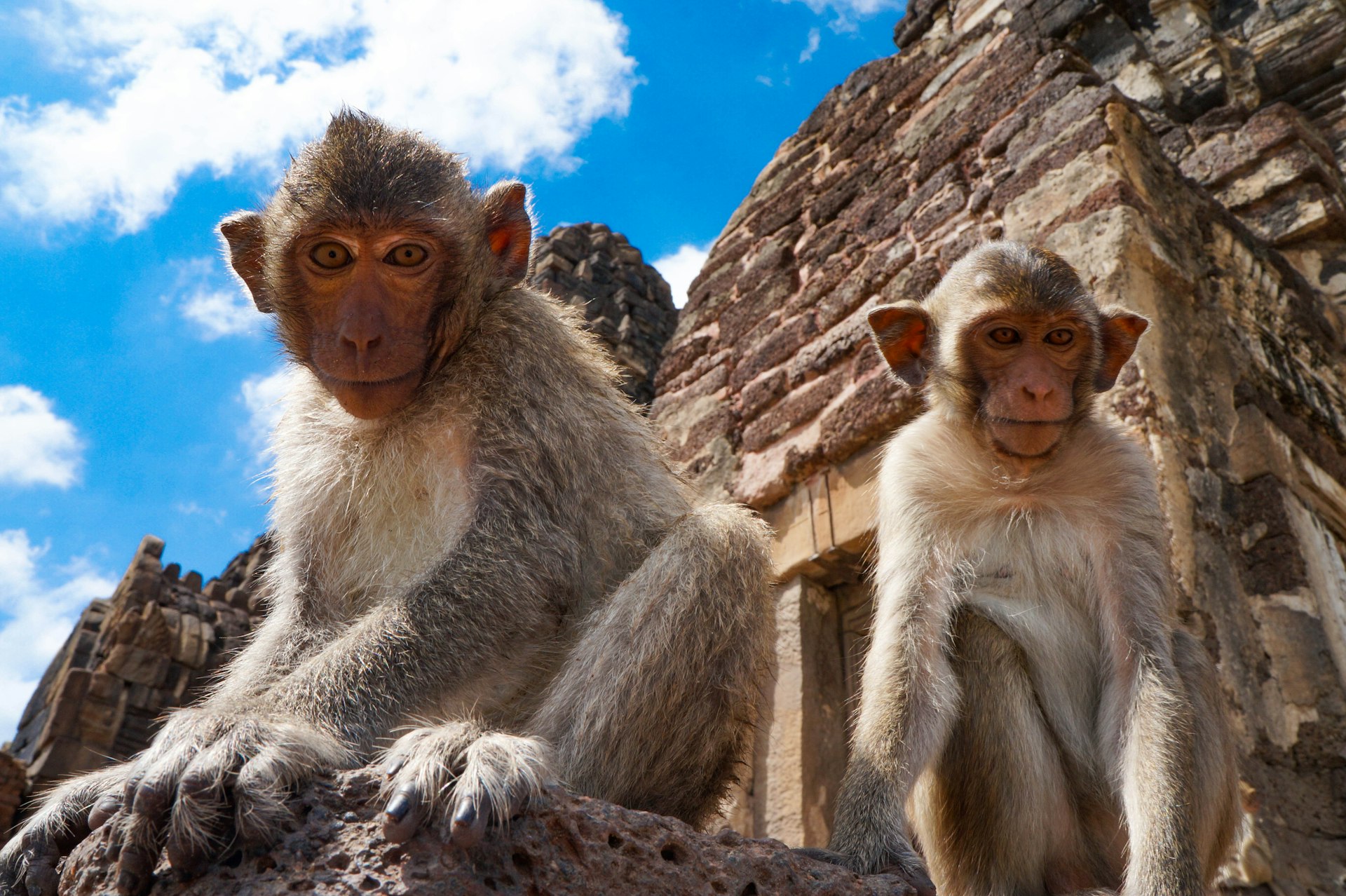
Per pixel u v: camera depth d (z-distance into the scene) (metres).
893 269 1.09
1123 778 0.44
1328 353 1.04
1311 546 0.84
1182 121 1.47
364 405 0.42
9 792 1.83
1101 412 0.56
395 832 0.27
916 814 0.49
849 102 1.34
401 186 0.43
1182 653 0.47
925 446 0.53
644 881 0.31
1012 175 1.00
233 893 0.27
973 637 0.46
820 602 1.03
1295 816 0.70
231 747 0.29
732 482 1.14
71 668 2.16
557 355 0.49
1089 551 0.50
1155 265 0.88
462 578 0.41
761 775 0.95
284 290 0.45
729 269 1.37
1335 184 1.21
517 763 0.30
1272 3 1.51
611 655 0.41
